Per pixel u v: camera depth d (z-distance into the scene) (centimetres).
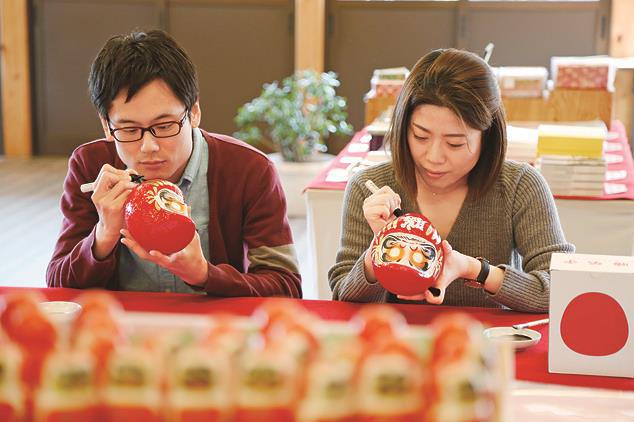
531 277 206
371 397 106
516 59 751
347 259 224
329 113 675
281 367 107
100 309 123
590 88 481
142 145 206
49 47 800
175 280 232
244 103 793
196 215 235
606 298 166
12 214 621
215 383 107
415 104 203
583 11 735
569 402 150
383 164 231
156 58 203
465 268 198
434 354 112
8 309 122
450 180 210
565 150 340
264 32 780
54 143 820
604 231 332
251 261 234
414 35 761
